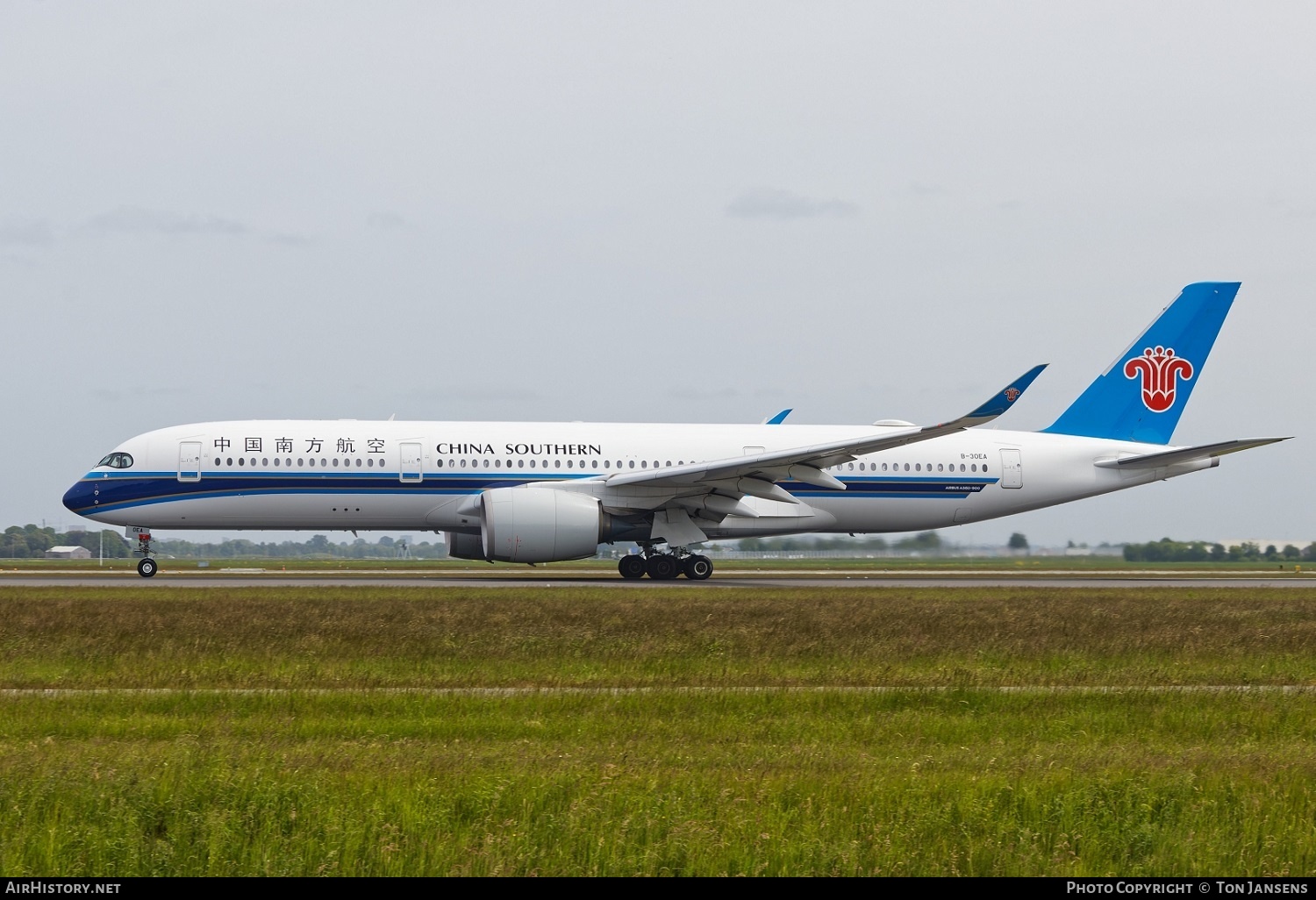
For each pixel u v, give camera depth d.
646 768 47.56
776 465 155.88
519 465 162.38
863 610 115.31
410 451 160.38
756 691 70.50
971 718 63.69
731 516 170.88
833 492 173.88
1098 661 88.88
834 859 37.97
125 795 41.03
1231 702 69.62
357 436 160.50
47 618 98.44
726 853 38.12
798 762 49.84
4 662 78.44
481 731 57.12
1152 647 94.75
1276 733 60.91
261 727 56.94
